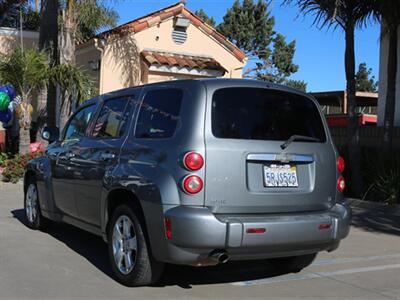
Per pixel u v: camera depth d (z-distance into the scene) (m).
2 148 17.12
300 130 5.41
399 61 14.43
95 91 15.51
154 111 5.39
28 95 14.48
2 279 5.48
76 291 5.13
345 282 5.79
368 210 11.12
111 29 19.08
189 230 4.62
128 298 4.96
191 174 4.72
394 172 11.55
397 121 14.52
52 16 16.14
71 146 6.72
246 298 5.11
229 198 4.83
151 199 4.87
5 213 9.36
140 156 5.23
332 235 5.24
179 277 5.77
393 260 6.89
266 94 5.34
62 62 16.09
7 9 21.97
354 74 12.22
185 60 19.27
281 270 6.21
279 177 5.11
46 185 7.27
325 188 5.41
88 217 6.20
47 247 6.92
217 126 4.91
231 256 4.79
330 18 11.01
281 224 4.88
